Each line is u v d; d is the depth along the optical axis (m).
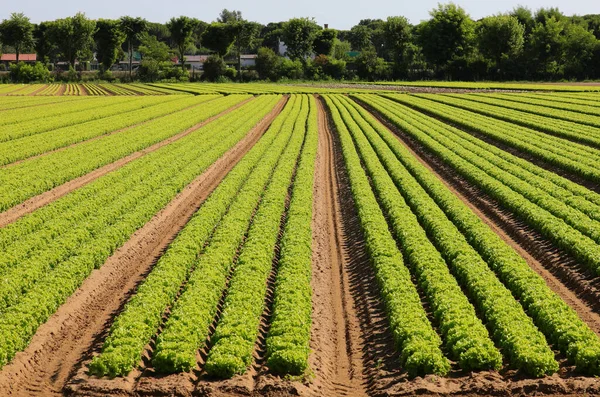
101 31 176.00
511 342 15.50
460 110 71.88
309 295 18.78
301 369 14.95
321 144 51.19
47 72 161.12
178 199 31.67
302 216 27.05
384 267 20.62
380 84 144.38
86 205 27.45
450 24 156.38
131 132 52.66
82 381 14.57
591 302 19.11
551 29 138.25
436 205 28.56
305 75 173.88
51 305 17.70
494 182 32.31
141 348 15.62
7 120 58.28
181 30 178.00
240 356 15.15
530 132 51.53
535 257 23.41
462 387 14.37
